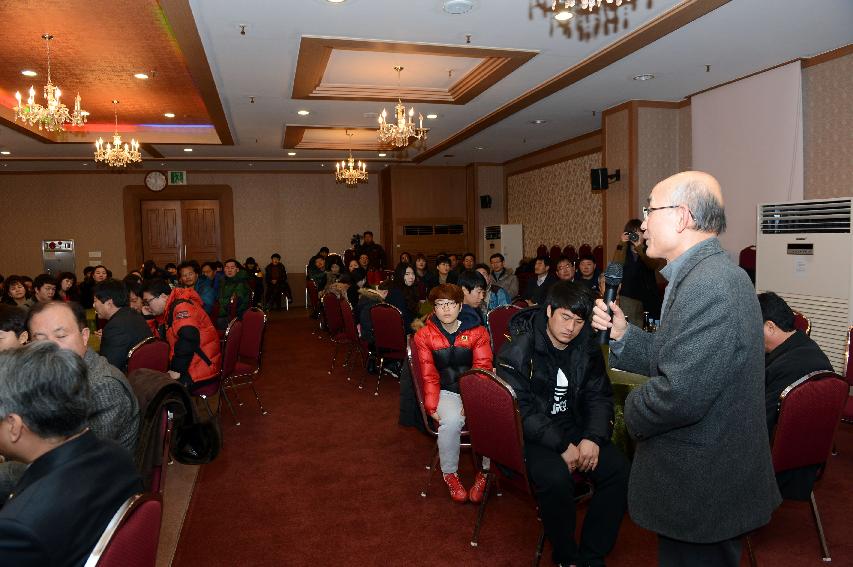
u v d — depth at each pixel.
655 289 4.48
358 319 5.93
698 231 1.52
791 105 5.55
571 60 5.50
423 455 3.81
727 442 1.46
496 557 2.56
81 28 5.00
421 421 3.22
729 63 5.57
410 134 6.87
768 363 2.66
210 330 4.09
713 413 1.45
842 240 4.35
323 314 8.53
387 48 5.04
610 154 7.39
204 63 5.32
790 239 4.73
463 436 3.15
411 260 10.36
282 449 3.96
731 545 1.53
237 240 13.02
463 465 3.61
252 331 4.67
